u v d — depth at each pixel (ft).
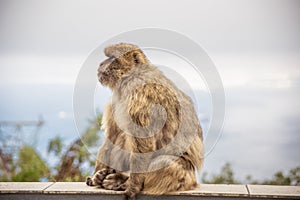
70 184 9.35
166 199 8.76
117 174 9.05
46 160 13.05
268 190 8.93
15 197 8.96
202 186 9.17
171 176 8.69
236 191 8.85
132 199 8.71
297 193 8.77
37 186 9.21
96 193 8.84
